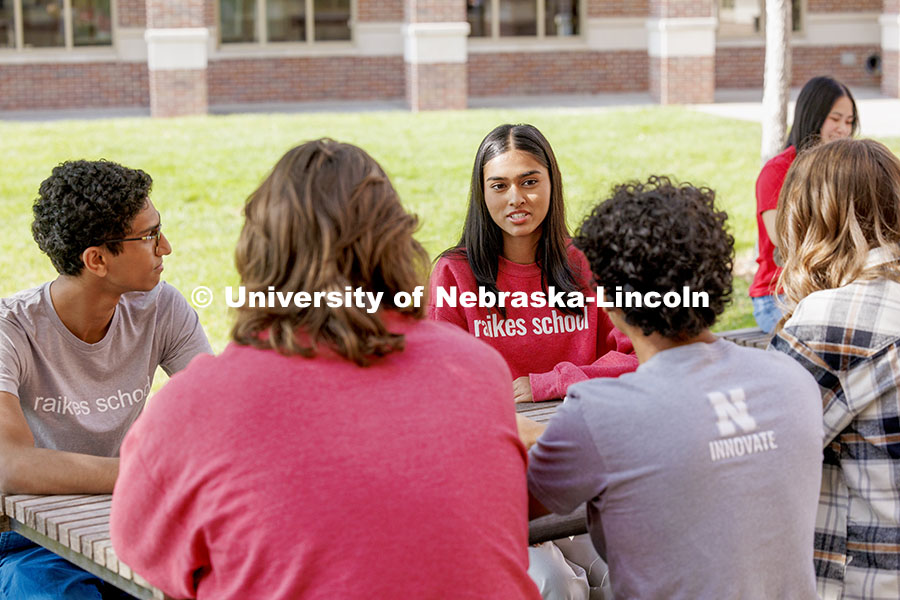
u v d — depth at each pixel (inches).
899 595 95.9
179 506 70.4
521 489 74.5
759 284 182.1
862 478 96.9
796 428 79.2
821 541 99.2
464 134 564.1
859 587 97.0
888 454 95.9
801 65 833.5
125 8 751.1
